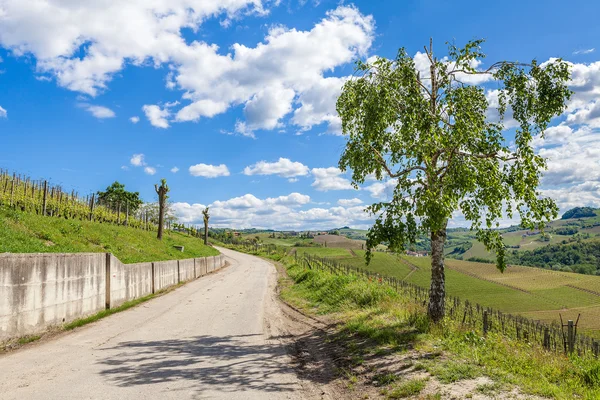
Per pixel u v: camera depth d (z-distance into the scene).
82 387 7.03
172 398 6.58
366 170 12.73
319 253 125.19
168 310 17.42
